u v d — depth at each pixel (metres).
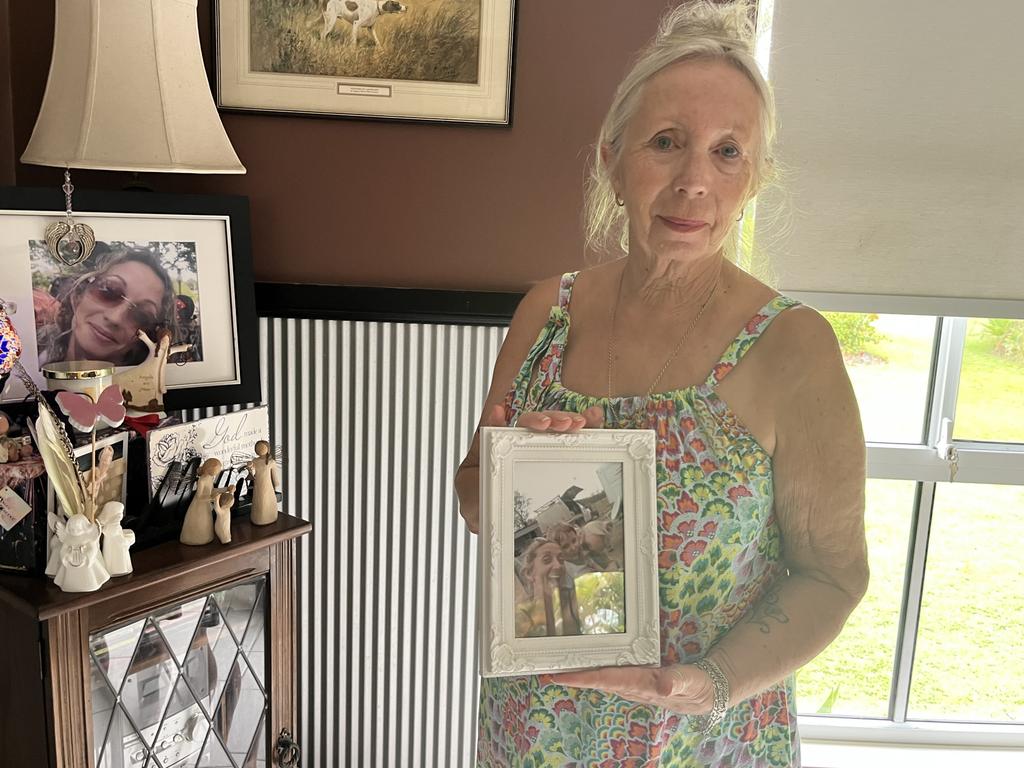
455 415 1.97
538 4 1.82
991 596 2.20
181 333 1.64
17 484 1.24
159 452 1.39
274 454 1.76
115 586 1.25
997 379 2.10
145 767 1.37
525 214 1.91
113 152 1.42
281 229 1.92
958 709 2.27
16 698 1.25
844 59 1.78
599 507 1.00
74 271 1.50
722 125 0.98
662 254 1.03
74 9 1.41
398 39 1.83
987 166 1.82
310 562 2.03
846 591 1.05
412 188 1.90
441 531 2.02
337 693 2.09
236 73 1.84
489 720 1.21
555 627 0.98
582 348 1.16
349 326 1.93
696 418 1.04
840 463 1.01
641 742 1.07
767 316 1.05
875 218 1.84
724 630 1.07
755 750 1.13
